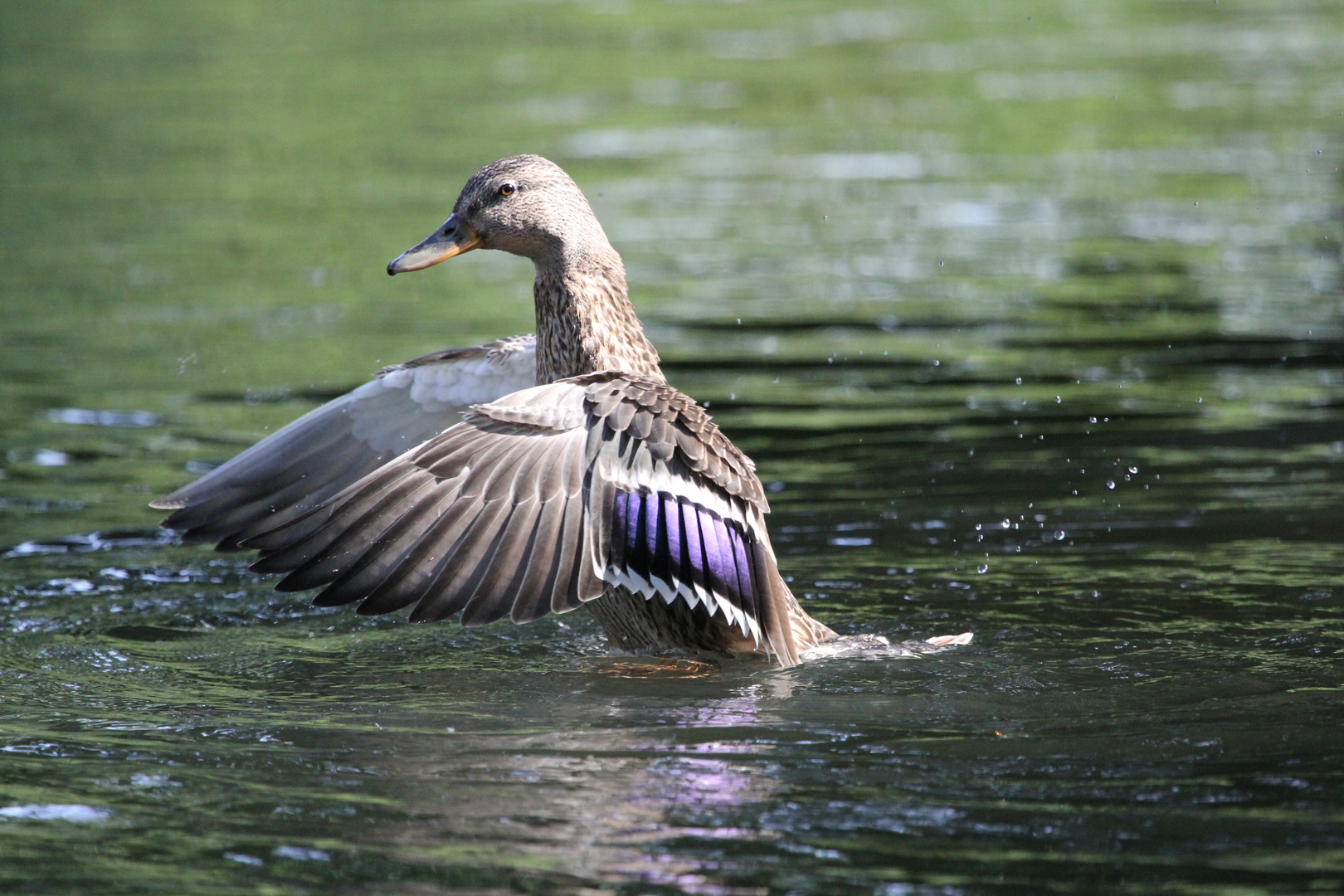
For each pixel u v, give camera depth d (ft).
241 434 45.68
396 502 25.81
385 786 22.21
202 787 22.25
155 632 30.71
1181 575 33.01
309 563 25.54
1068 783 21.99
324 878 19.33
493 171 30.99
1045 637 29.53
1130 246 71.05
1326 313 58.70
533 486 26.00
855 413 47.55
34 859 19.89
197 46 125.29
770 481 40.98
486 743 24.04
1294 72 113.60
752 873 19.26
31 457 43.70
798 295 63.62
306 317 60.75
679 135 96.48
